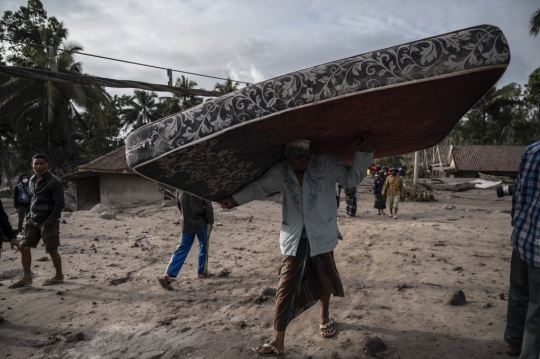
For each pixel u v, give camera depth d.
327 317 3.45
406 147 3.95
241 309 4.16
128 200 24.17
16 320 3.98
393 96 2.26
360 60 2.14
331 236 3.12
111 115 53.47
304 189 3.06
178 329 3.70
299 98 2.23
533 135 62.94
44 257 6.58
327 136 3.02
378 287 4.75
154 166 2.60
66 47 30.98
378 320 3.73
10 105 30.05
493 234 8.96
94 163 24.86
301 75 2.23
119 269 5.93
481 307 4.02
